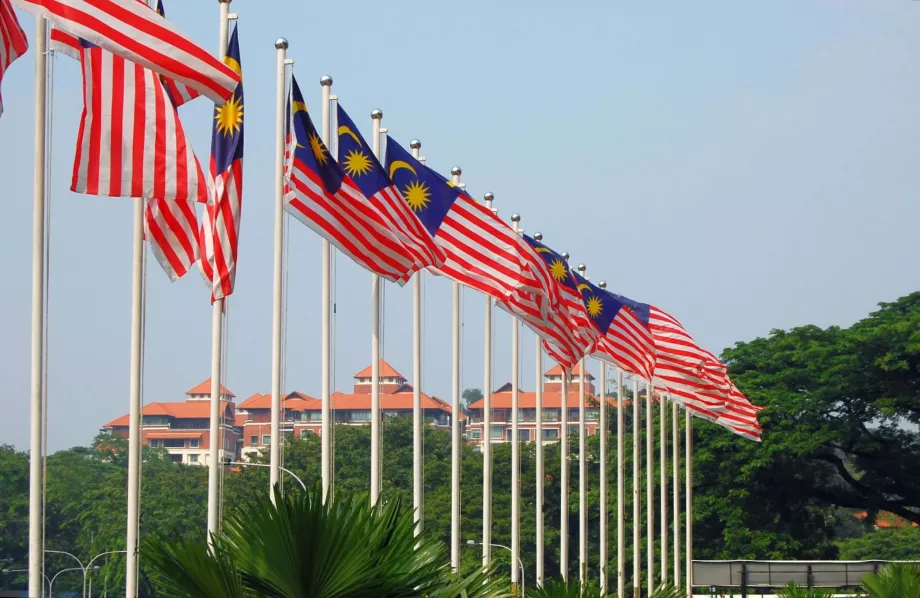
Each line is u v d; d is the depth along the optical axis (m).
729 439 66.62
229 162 19.23
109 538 64.88
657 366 38.75
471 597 14.62
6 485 67.69
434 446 97.00
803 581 50.72
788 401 66.31
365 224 21.38
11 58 16.20
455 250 25.75
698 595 55.28
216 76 16.12
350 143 22.09
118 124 16.83
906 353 64.56
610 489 75.06
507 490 89.00
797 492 67.62
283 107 21.77
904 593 33.47
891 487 67.75
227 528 13.34
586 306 33.72
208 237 19.30
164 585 12.77
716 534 69.56
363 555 12.98
